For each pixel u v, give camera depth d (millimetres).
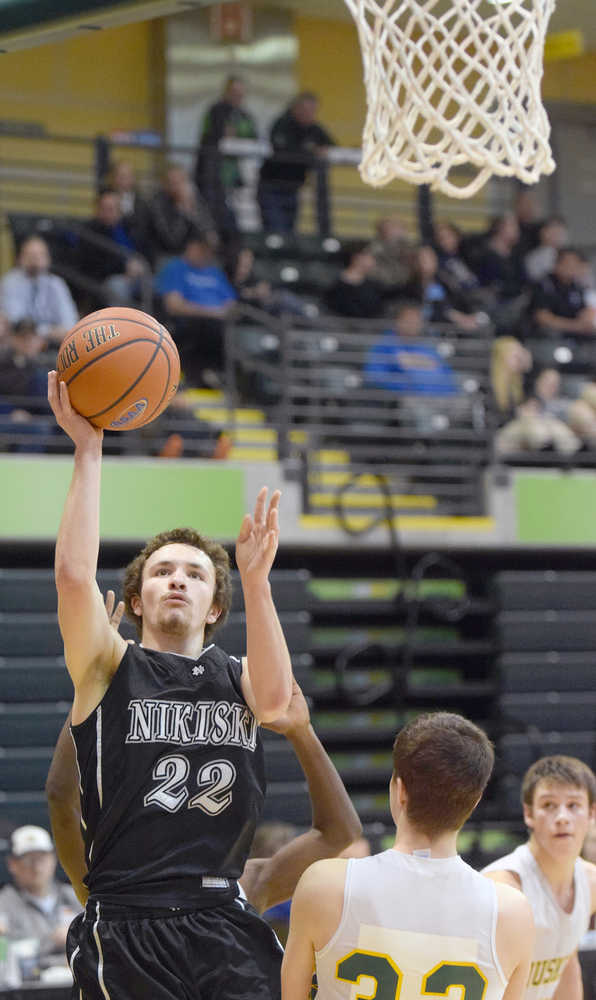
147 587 3902
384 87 5441
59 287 12234
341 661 11344
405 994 3451
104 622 3721
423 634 12172
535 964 5203
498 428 12969
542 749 11477
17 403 11086
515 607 11828
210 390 13031
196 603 3877
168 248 13391
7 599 10672
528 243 15508
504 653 11750
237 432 12641
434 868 3498
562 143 18266
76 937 3629
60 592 3621
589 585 12031
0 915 8250
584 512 12211
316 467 11695
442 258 14703
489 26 5379
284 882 4168
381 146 5438
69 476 10914
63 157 15781
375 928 3459
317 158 14680
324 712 11539
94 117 16000
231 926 3635
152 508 11023
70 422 3795
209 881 3635
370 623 12062
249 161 15922
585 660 11828
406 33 5398
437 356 12734
